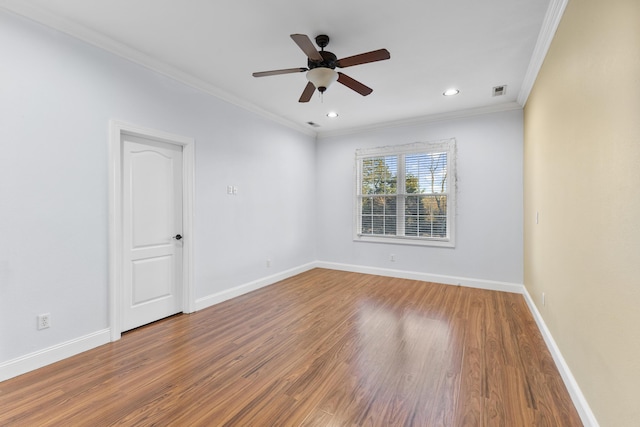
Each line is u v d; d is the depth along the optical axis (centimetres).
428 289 419
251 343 257
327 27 233
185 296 330
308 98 292
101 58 252
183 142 321
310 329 286
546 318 259
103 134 254
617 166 130
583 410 161
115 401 180
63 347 229
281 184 476
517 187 400
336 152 546
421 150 464
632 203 117
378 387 194
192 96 330
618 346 128
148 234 300
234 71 311
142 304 295
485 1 202
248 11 214
